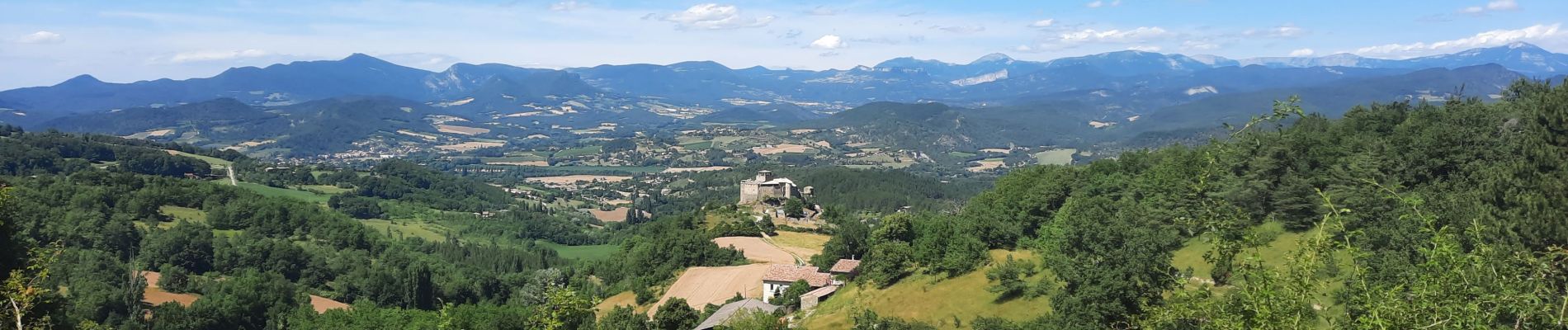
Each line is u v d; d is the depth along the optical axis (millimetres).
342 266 146625
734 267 109188
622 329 75125
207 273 131875
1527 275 19328
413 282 129375
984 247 73938
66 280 109875
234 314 105125
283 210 172625
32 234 121938
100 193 153500
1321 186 60406
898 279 75500
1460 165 60094
